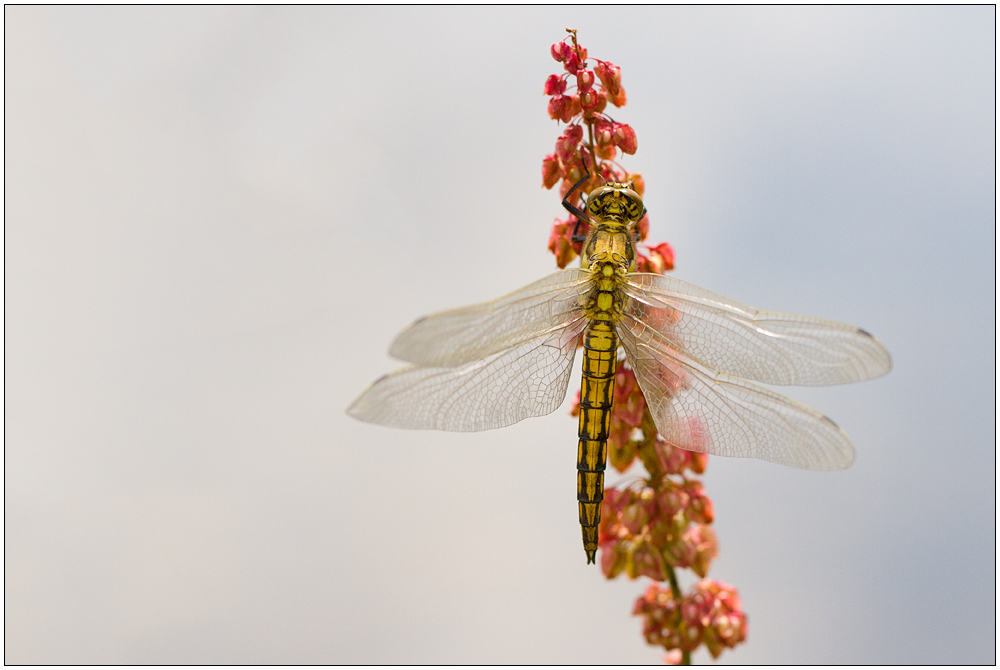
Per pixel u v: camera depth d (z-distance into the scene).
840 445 0.69
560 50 0.69
